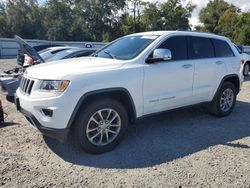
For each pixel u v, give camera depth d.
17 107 4.77
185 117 6.29
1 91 7.42
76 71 4.23
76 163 4.11
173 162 4.14
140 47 5.05
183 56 5.47
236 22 60.81
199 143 4.85
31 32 50.84
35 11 51.00
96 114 4.35
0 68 15.74
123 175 3.78
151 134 5.24
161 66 4.99
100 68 4.43
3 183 3.56
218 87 6.11
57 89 4.05
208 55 5.97
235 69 6.46
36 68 4.68
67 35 50.78
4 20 50.53
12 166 3.98
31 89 4.35
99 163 4.11
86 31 53.09
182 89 5.39
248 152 4.50
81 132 4.24
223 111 6.34
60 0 53.00
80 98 4.13
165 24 60.56
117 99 4.73
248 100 8.23
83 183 3.58
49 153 4.41
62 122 4.07
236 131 5.48
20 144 4.70
